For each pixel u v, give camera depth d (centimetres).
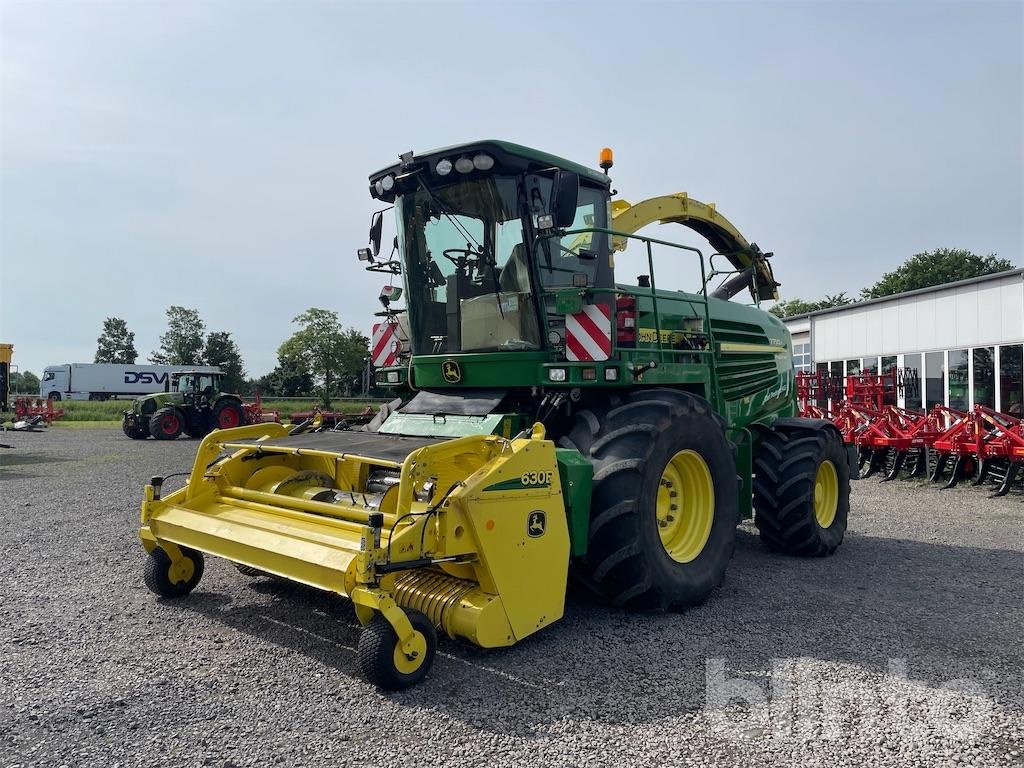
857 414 1299
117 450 1759
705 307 611
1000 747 300
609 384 474
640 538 443
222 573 557
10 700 341
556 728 314
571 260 541
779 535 654
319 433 547
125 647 407
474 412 511
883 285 5284
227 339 9375
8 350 2719
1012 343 1437
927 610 487
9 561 604
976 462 1159
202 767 281
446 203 541
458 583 402
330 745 299
